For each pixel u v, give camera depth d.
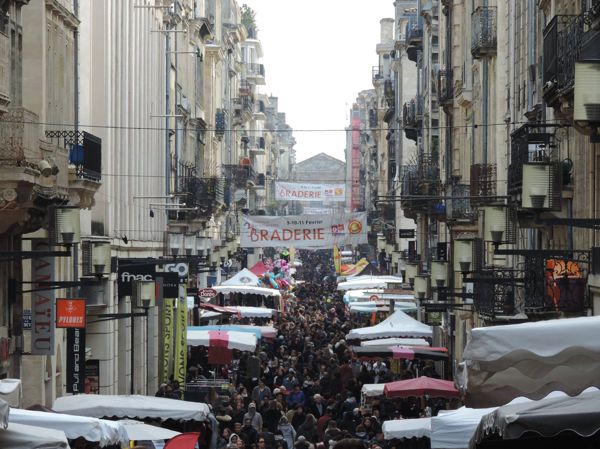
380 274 164.00
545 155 49.25
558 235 53.50
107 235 77.56
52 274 54.34
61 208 49.66
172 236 93.75
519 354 23.94
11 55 54.66
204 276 125.25
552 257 46.44
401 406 64.56
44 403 59.31
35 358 58.16
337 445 20.48
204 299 106.44
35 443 23.14
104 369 74.69
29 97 58.41
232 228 175.38
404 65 174.88
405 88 174.38
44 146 49.81
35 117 47.81
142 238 93.44
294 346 102.31
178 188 112.88
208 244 103.69
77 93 69.56
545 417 19.31
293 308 149.12
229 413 60.81
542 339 23.81
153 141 101.06
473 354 24.16
